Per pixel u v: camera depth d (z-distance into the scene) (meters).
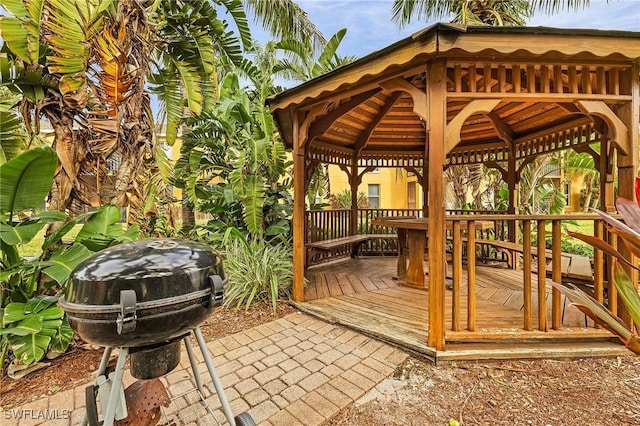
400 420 1.67
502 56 2.18
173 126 4.49
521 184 6.96
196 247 1.24
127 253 1.08
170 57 4.29
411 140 5.60
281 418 1.68
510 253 4.71
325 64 5.57
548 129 4.05
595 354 2.24
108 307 0.94
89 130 2.90
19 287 2.30
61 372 2.17
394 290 3.78
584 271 3.38
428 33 2.05
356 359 2.28
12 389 1.97
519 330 2.40
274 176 5.17
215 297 1.12
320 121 3.50
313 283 4.08
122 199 3.18
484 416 1.69
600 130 3.10
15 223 2.28
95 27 2.76
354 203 5.74
